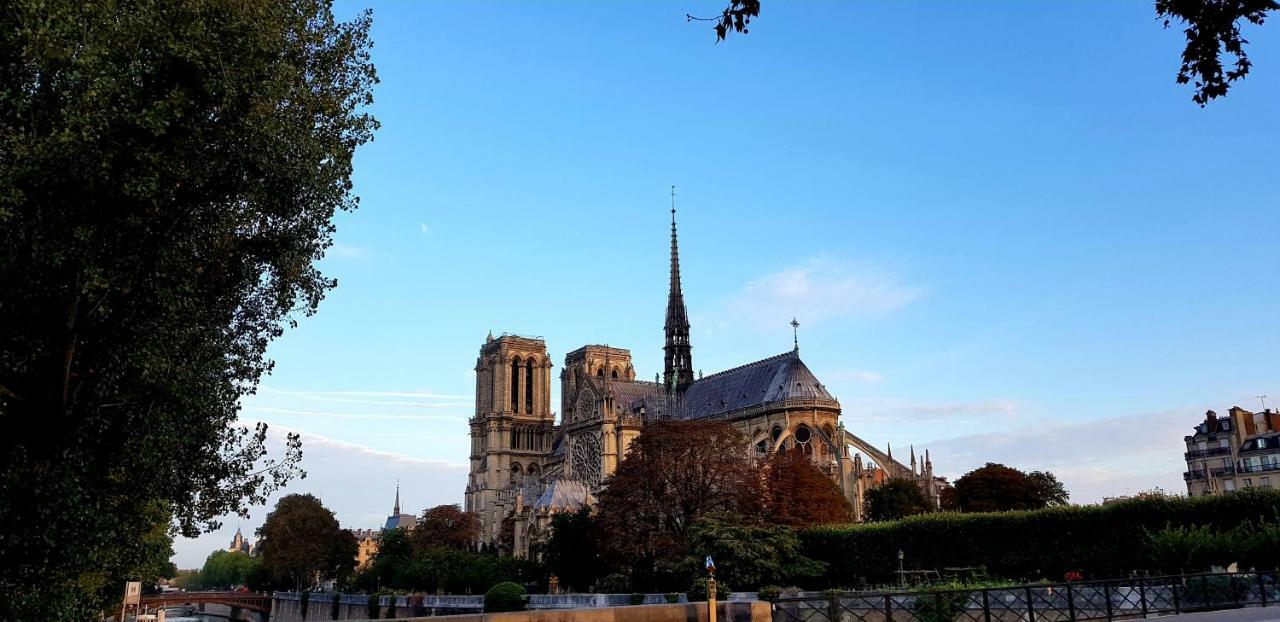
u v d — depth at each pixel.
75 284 25.91
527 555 155.12
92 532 28.22
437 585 134.75
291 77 29.53
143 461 30.55
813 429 138.12
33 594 26.69
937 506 138.12
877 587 69.44
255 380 36.03
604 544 97.94
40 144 23.70
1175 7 17.06
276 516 175.12
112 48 25.06
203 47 25.92
